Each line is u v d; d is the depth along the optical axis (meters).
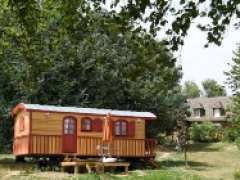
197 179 24.88
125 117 31.92
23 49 17.38
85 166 28.52
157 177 24.23
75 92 42.72
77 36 11.19
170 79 10.04
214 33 8.99
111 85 43.22
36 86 40.38
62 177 26.08
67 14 10.38
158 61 9.62
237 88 42.62
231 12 8.82
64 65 40.91
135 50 9.84
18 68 38.56
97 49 42.44
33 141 29.23
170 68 9.72
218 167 35.84
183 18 9.01
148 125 47.00
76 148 30.25
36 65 18.44
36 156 29.66
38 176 26.27
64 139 30.05
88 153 30.50
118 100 44.25
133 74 10.04
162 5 9.11
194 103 87.88
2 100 41.31
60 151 29.81
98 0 10.05
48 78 40.91
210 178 27.97
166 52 9.54
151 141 32.91
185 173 28.09
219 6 8.77
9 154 41.38
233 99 43.06
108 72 42.81
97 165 27.70
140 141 32.25
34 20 13.59
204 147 54.22
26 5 11.47
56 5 11.99
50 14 14.20
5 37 23.39
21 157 32.59
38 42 18.50
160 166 33.03
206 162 39.66
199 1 8.85
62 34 11.83
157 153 46.97
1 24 22.06
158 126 47.31
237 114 41.91
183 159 41.47
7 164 31.86
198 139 62.16
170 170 31.09
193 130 62.50
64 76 41.69
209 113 84.50
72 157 30.05
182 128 37.00
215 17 8.90
